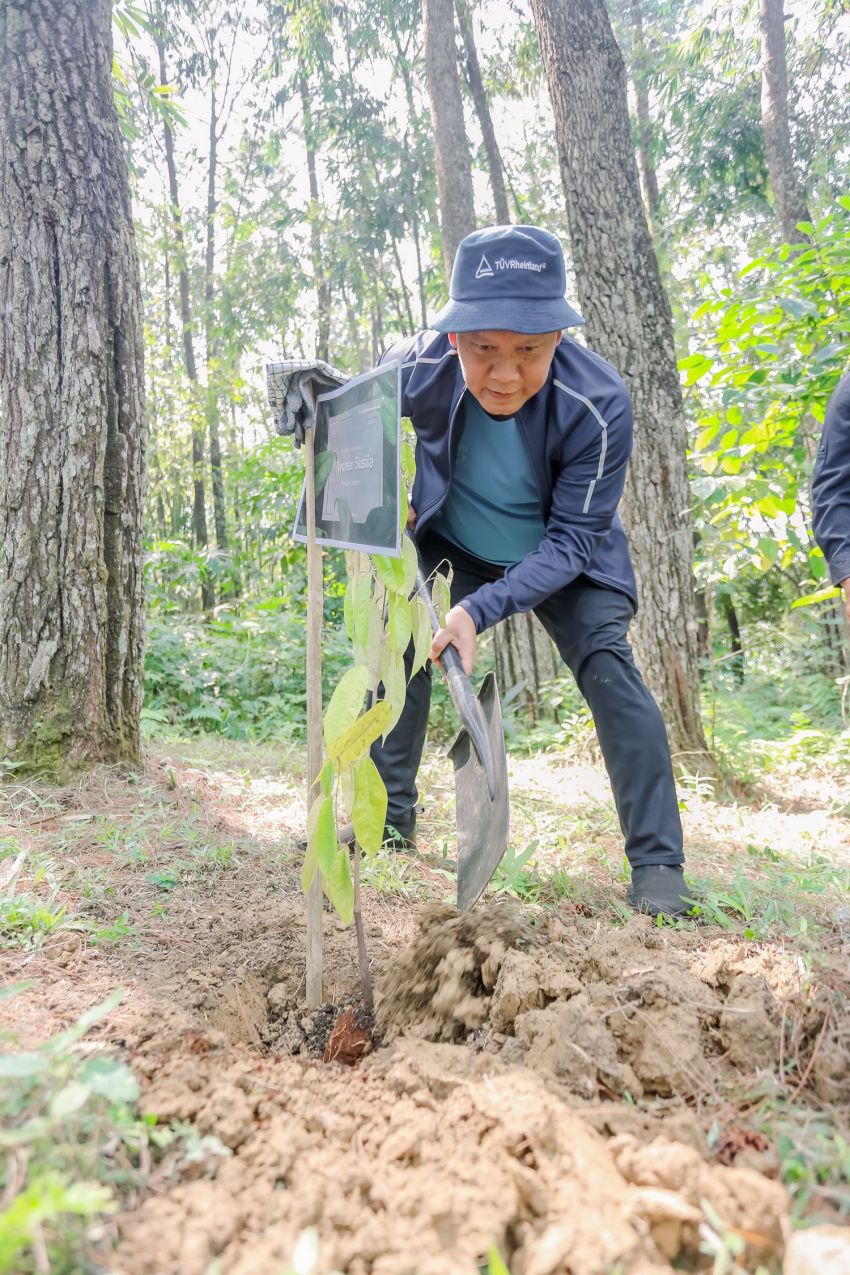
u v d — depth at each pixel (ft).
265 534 32.01
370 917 7.66
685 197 49.34
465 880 6.34
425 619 5.85
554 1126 3.79
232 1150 4.03
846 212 15.44
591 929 7.07
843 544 8.43
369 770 5.62
